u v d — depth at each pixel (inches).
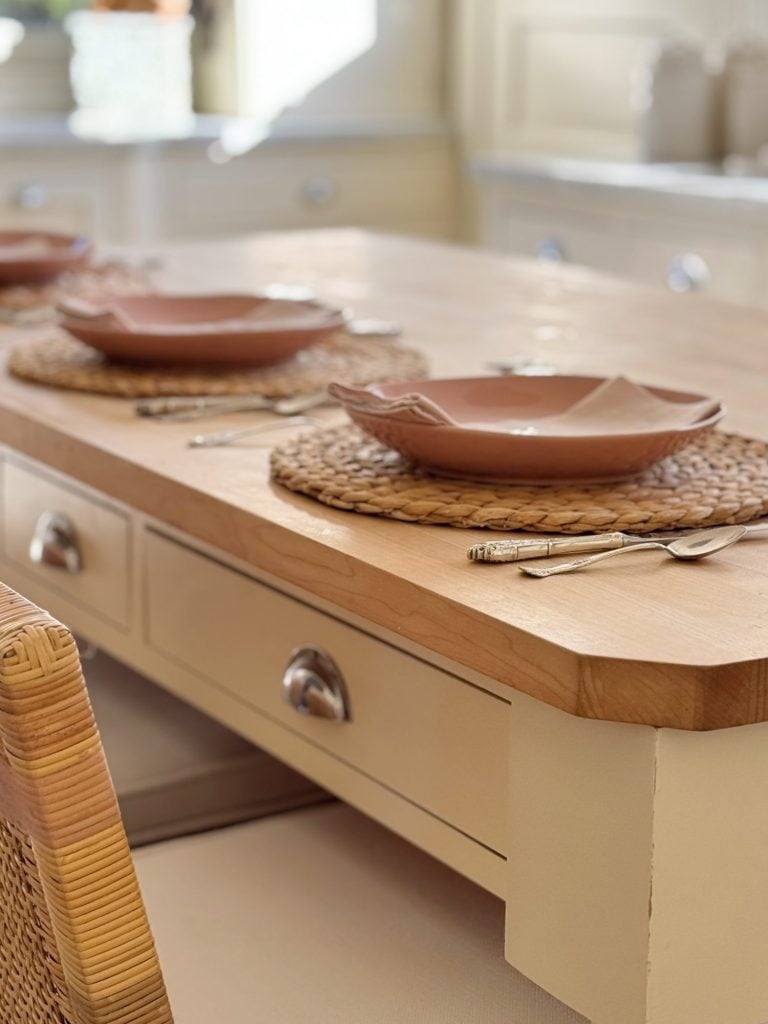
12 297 82.7
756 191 139.7
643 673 33.3
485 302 86.6
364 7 196.2
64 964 31.5
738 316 83.3
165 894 49.2
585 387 53.4
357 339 72.9
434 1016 42.7
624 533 42.8
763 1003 36.3
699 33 169.0
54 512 62.2
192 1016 42.5
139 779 56.7
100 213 170.6
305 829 54.1
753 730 34.5
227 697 52.4
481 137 197.3
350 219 192.7
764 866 35.5
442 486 47.1
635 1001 35.0
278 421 57.7
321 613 46.5
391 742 44.0
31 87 187.3
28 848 31.6
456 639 37.8
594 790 35.4
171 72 183.9
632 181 152.1
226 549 47.4
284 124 194.9
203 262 99.7
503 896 40.1
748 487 46.3
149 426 57.2
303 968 44.9
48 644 28.8
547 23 186.5
